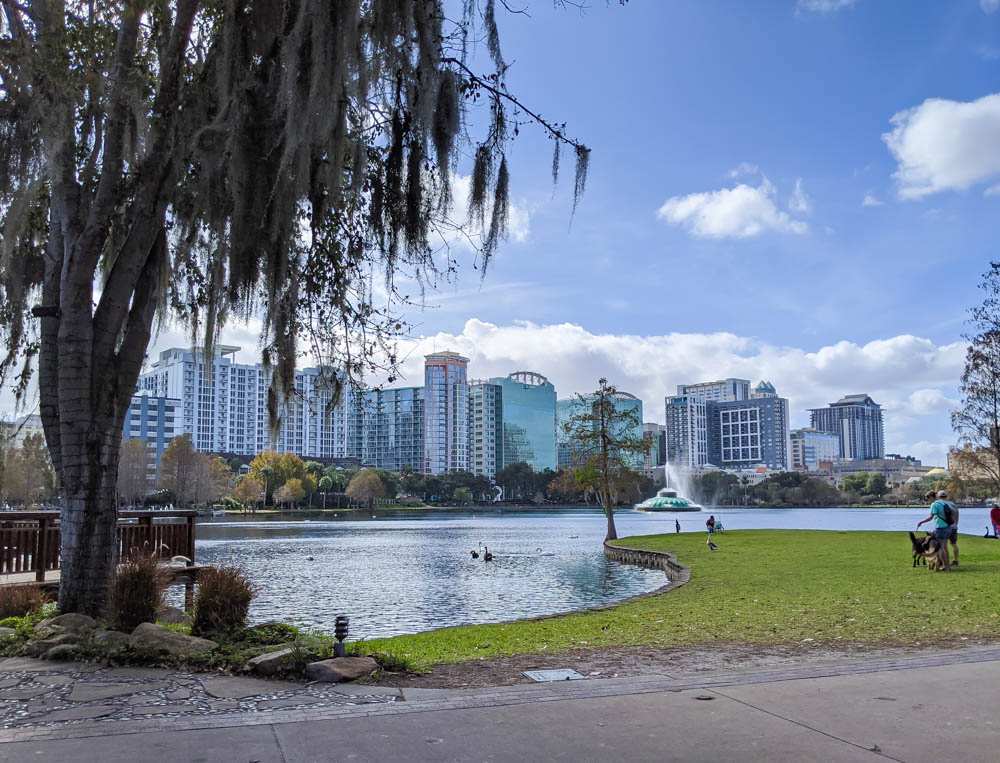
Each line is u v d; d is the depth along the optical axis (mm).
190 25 9195
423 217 9117
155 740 4848
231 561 42344
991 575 16672
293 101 7770
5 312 10477
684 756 4531
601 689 6355
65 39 8703
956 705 5703
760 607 13391
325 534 78250
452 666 7742
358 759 4461
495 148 9188
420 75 8406
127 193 9906
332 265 10555
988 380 43656
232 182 8469
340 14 7988
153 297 10281
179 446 113188
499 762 4418
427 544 59719
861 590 15352
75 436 9430
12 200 9039
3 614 9648
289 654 7215
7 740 4852
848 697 5984
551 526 102500
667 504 137375
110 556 9586
